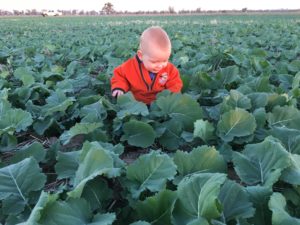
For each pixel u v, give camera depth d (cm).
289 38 1015
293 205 194
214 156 208
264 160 206
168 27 1806
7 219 188
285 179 191
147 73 377
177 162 210
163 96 315
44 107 344
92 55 736
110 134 312
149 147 301
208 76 413
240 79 426
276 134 246
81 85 449
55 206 162
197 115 298
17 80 521
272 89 389
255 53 675
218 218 163
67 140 268
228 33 1423
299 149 235
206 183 162
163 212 173
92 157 190
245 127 265
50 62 668
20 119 294
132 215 186
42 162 258
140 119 314
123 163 214
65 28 2128
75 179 193
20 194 200
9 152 300
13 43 1102
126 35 1311
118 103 331
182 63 544
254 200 177
